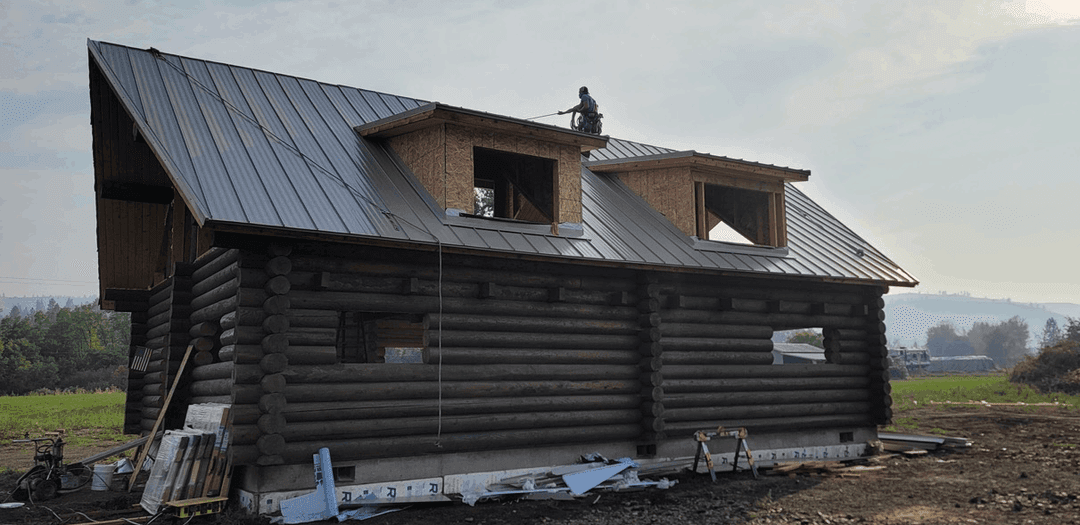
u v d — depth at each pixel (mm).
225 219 9773
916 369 97250
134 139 13406
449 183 12703
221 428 10320
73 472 12469
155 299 17000
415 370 11531
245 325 10414
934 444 16953
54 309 115000
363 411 10992
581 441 13094
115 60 13062
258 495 10133
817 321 16641
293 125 13648
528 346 12805
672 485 12656
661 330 14305
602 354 13477
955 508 10820
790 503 11305
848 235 19062
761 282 15875
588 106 18312
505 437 12219
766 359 15812
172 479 10148
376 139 14398
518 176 15148
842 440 16781
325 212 11062
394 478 11281
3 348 65500
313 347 10805
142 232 16688
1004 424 21938
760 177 16672
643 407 13773
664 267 13680
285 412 10367
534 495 11656
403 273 11625
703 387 14664
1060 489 11891
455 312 12164
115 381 66500
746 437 14781
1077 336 73312
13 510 10773
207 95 13336
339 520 9992
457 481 11758
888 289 17438
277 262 10398
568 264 13281
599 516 10523
